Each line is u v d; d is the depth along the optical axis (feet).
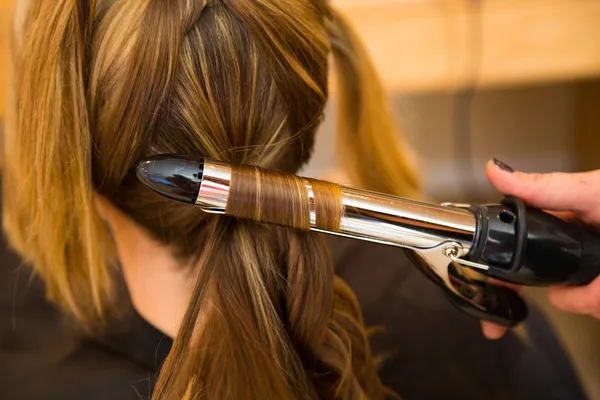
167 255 1.47
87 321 1.82
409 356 1.88
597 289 1.32
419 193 2.67
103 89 1.23
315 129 1.47
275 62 1.22
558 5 2.41
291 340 1.36
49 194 1.44
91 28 1.22
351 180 2.30
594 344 3.27
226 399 1.25
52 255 1.69
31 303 1.96
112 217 1.50
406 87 2.63
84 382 1.76
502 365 1.89
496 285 1.45
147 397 1.69
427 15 2.53
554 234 1.24
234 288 1.27
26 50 1.36
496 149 3.70
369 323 1.91
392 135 2.48
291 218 1.12
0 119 2.39
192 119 1.21
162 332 1.62
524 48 2.49
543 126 3.63
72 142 1.31
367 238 1.19
